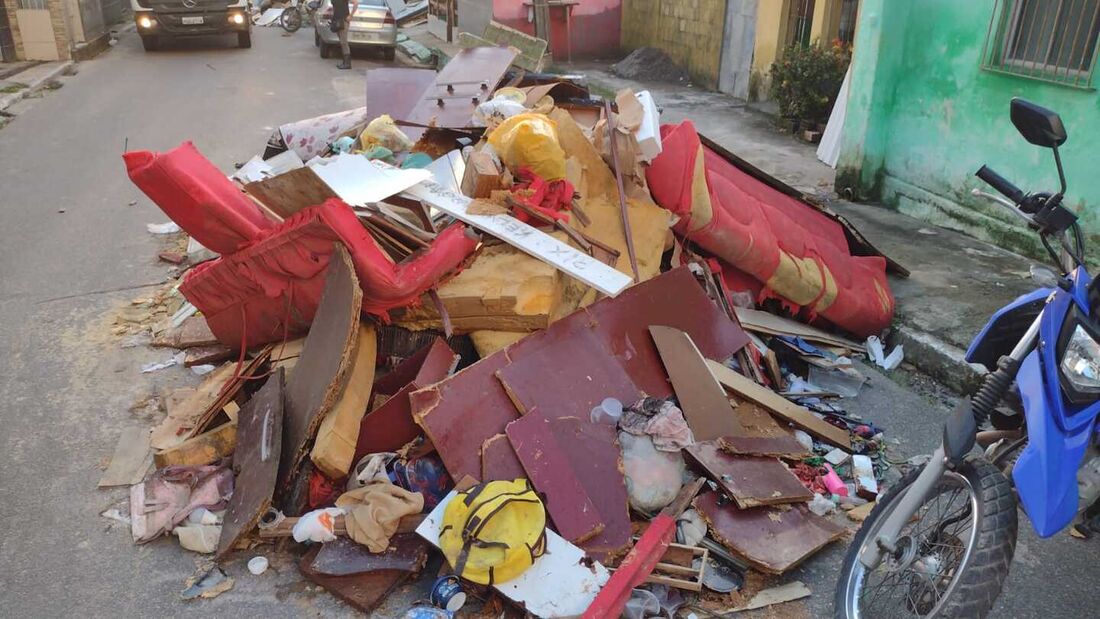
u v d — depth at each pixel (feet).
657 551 11.02
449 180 16.42
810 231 19.48
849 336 18.54
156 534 11.93
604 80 48.16
